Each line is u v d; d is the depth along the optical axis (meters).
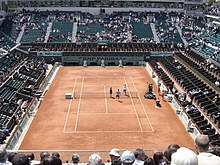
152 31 114.75
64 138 48.16
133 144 46.19
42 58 97.69
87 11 126.50
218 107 54.44
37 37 108.00
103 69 94.00
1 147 14.41
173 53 100.88
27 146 45.22
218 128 48.97
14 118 52.44
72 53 99.06
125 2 131.38
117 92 67.12
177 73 79.25
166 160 15.17
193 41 107.69
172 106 62.81
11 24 113.94
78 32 112.19
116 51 100.81
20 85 69.38
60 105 62.62
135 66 98.69
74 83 78.12
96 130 51.16
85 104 63.34
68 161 22.28
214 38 103.81
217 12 126.19
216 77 72.06
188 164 11.16
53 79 81.81
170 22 121.12
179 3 132.12
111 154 18.83
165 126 53.09
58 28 113.81
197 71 75.88
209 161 12.02
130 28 115.62
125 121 54.97
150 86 68.75
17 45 99.50
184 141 47.47
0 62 78.88
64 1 129.75
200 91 63.78
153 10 128.75
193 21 122.50
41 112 58.91
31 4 127.06
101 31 113.69
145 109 60.91
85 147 45.06
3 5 123.06
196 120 51.94
